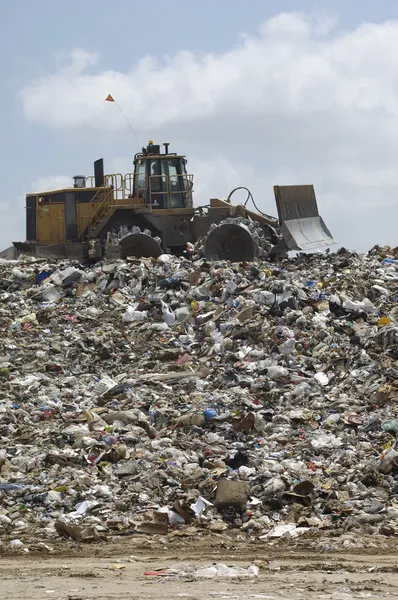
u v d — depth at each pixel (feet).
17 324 89.20
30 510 48.75
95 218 127.65
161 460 55.01
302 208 120.16
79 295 97.66
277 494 49.55
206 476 52.75
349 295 88.94
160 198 127.34
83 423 63.10
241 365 75.66
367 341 77.51
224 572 34.94
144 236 116.98
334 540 43.70
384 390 66.74
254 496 50.08
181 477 52.29
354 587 31.17
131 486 51.16
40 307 94.79
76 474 52.90
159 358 80.12
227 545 43.14
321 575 34.37
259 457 56.49
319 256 109.29
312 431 61.77
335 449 57.47
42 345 83.97
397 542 43.14
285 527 45.96
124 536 45.27
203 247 113.70
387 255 106.93
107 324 89.10
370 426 61.11
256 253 112.68
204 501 48.67
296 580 32.91
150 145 128.98
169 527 46.98
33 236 128.67
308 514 48.34
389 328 78.54
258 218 122.42
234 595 29.48
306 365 74.79
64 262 108.37
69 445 58.39
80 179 130.52
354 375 71.46
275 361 75.66
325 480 52.39
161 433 61.00
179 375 74.08
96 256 121.29
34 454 56.13
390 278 95.45
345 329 80.89
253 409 66.03
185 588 31.17
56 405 68.08
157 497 50.19
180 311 89.10
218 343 80.43
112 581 33.17
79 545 43.34
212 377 74.18
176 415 64.34
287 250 115.44
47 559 39.99
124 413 62.80
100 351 81.76
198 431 61.21
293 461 55.21
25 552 41.70
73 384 74.59
